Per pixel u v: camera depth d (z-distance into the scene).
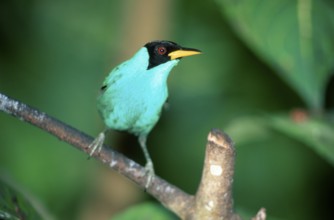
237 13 8.03
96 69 12.55
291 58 7.83
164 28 10.76
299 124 7.83
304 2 8.07
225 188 5.75
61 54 12.61
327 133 7.71
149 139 12.43
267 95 12.47
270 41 7.92
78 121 12.23
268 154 11.92
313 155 11.84
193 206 6.18
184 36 12.51
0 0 12.64
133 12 10.64
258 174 11.91
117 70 8.13
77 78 12.48
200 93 12.56
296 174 11.89
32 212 6.41
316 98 7.74
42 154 11.66
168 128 12.46
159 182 6.42
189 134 12.45
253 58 12.41
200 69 12.55
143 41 10.60
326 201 11.87
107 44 12.63
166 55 8.03
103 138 6.56
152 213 7.67
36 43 12.64
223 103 12.52
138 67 7.98
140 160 12.21
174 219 7.64
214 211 5.93
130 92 7.97
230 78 12.55
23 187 7.00
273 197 11.90
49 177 11.59
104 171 10.69
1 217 5.92
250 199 11.90
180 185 12.37
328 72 7.79
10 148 11.56
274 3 8.05
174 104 12.52
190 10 12.50
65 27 12.73
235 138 9.15
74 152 11.75
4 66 12.44
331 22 8.04
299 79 7.77
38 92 12.36
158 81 8.00
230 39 12.48
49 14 12.96
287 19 7.98
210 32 12.52
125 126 8.32
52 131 6.46
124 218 7.66
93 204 10.78
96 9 12.80
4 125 11.64
